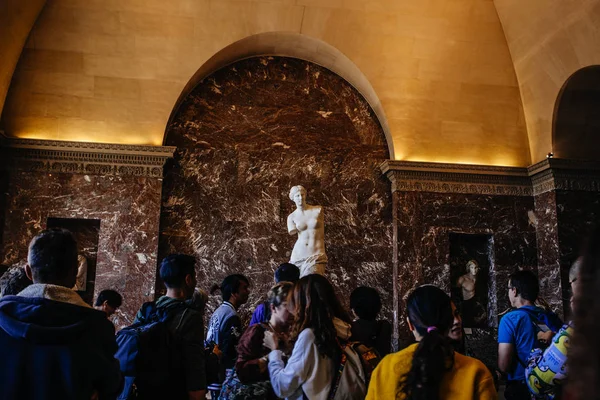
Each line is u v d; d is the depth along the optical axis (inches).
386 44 469.4
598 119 467.8
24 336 97.0
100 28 434.3
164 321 139.2
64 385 97.4
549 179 465.1
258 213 462.9
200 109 470.9
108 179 429.7
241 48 468.4
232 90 480.1
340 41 463.8
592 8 392.2
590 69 423.8
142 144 435.8
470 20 472.1
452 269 484.7
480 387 97.1
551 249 460.8
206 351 182.7
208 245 450.9
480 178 480.1
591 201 464.4
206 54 448.8
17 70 430.3
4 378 96.7
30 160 422.9
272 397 147.4
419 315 105.9
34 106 431.2
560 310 444.5
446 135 484.1
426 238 465.7
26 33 422.3
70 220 430.6
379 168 489.4
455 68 481.7
